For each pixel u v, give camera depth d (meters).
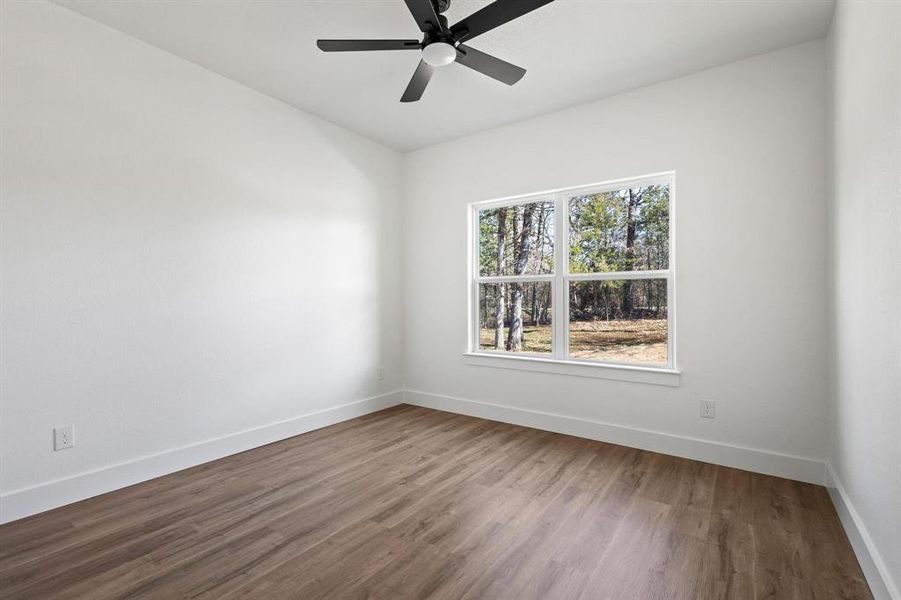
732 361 2.81
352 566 1.78
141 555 1.85
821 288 2.54
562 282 3.62
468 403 4.06
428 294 4.37
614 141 3.25
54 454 2.27
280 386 3.38
